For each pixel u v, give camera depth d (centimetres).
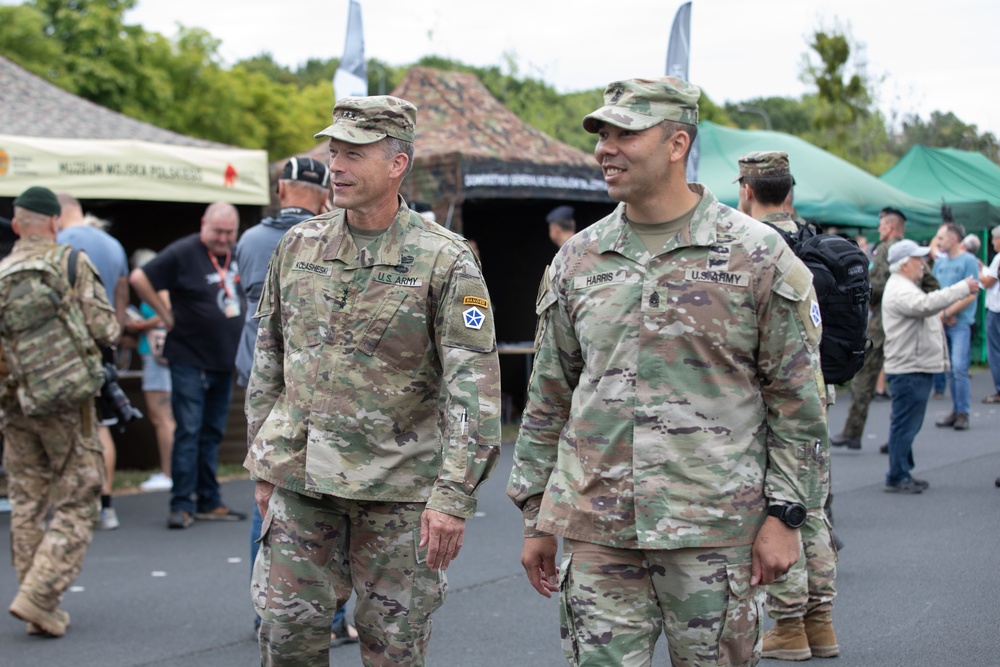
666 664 448
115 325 509
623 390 274
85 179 858
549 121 2995
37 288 489
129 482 894
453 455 307
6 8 2661
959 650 450
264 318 336
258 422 333
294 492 317
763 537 271
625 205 284
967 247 1384
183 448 739
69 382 491
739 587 271
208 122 3191
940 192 1850
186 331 734
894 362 771
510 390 1306
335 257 322
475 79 1337
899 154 3197
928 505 739
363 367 316
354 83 934
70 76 2666
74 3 2839
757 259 269
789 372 270
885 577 564
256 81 3638
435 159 1119
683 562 270
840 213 1459
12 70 1032
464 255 319
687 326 270
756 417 275
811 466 272
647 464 271
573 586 280
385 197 321
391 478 317
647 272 275
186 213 1230
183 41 3219
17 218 509
